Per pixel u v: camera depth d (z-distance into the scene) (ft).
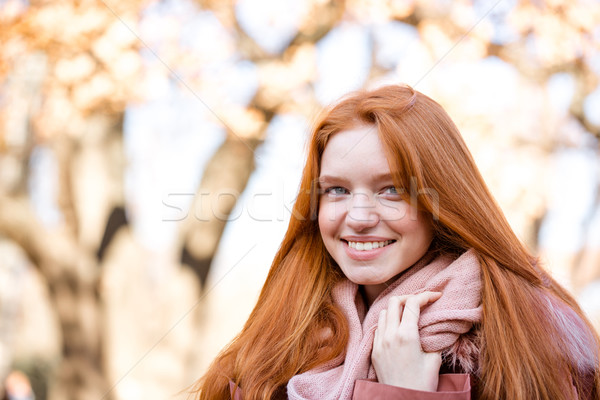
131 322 10.34
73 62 9.78
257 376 3.19
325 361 3.15
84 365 10.48
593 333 3.57
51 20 9.63
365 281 3.09
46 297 10.64
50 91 9.91
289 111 8.75
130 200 10.19
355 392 2.91
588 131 8.81
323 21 8.70
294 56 8.86
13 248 10.53
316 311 3.32
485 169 8.49
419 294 3.07
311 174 3.25
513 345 2.94
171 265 10.07
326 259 3.45
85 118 9.98
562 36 8.64
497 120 8.55
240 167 9.49
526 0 8.55
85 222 10.41
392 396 2.80
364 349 3.05
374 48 8.48
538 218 8.57
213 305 9.82
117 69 9.70
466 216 3.14
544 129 8.68
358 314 3.34
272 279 3.61
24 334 10.61
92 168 10.23
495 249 3.18
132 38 9.55
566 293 3.76
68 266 10.44
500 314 3.01
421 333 2.98
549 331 3.04
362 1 8.60
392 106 3.08
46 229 10.35
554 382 2.92
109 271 10.41
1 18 9.62
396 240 3.07
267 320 3.39
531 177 8.60
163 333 10.17
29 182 10.28
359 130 3.06
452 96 8.38
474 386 2.97
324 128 3.17
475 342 3.02
